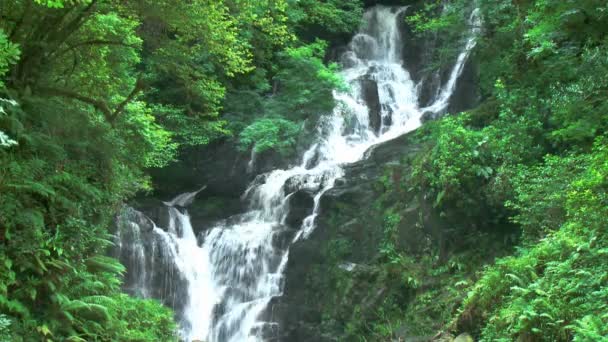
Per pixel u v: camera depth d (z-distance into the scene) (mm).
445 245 16609
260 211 23031
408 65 31781
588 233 11758
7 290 9555
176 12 12992
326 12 32031
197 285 20562
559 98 14961
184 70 15469
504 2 20219
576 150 14805
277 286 19500
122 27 13523
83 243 11227
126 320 12156
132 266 19203
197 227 22500
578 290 10883
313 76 27109
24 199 10234
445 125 17875
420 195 17625
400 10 33781
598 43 16109
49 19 11609
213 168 25828
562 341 10586
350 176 21219
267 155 25953
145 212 21719
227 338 19219
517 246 14734
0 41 8008
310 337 17578
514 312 11422
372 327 16500
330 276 18203
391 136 27391
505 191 15438
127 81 15805
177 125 25125
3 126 10266
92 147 12531
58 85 13203
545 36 15773
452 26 24125
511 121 16969
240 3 14648
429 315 15438
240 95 28109
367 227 18828
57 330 9922
